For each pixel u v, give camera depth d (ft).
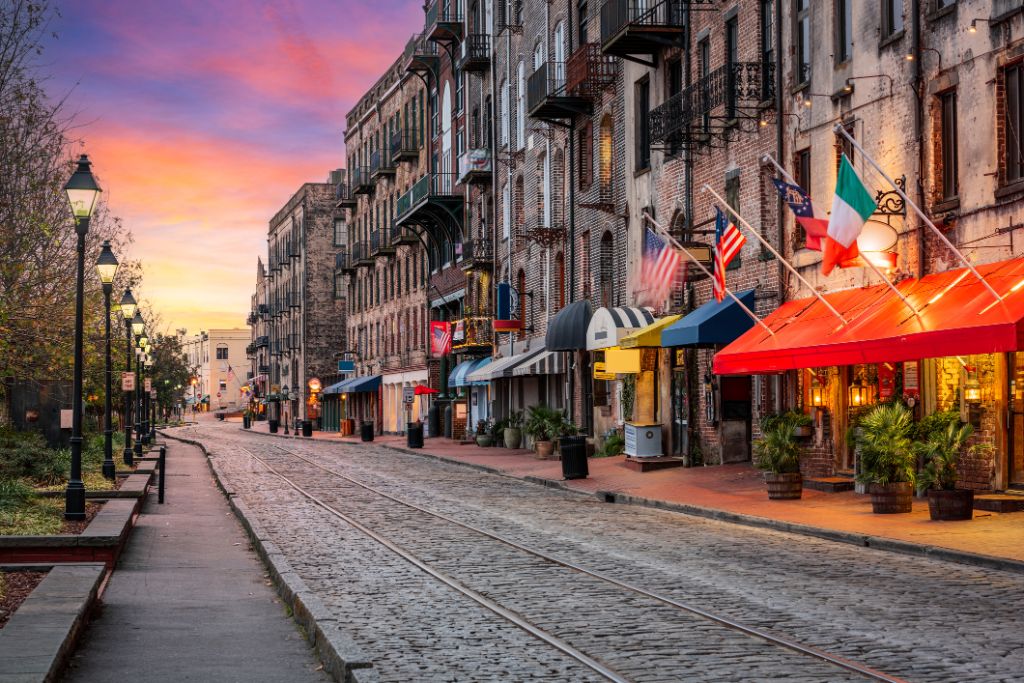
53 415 98.89
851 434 73.41
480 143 175.42
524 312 155.94
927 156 69.82
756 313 90.07
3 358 79.15
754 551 51.93
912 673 27.71
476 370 167.53
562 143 138.31
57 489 70.03
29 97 72.33
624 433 117.08
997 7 63.82
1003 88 63.98
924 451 60.18
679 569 46.39
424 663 29.60
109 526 52.06
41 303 76.69
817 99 82.28
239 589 44.19
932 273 69.26
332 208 325.01
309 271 322.96
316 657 31.89
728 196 95.91
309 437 235.81
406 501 80.89
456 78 191.11
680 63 107.14
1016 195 62.34
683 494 78.07
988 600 38.01
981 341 55.77
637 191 115.03
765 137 89.66
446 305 199.72
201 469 126.11
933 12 69.26
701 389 100.17
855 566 46.57
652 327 100.78
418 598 40.27
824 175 81.46
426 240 213.87
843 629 33.32
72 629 30.81
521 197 157.69
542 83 135.33
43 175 74.38
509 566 48.06
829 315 74.90
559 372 139.33
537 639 32.73
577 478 95.76
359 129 268.21
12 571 42.45
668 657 30.01
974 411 65.87
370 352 260.62
